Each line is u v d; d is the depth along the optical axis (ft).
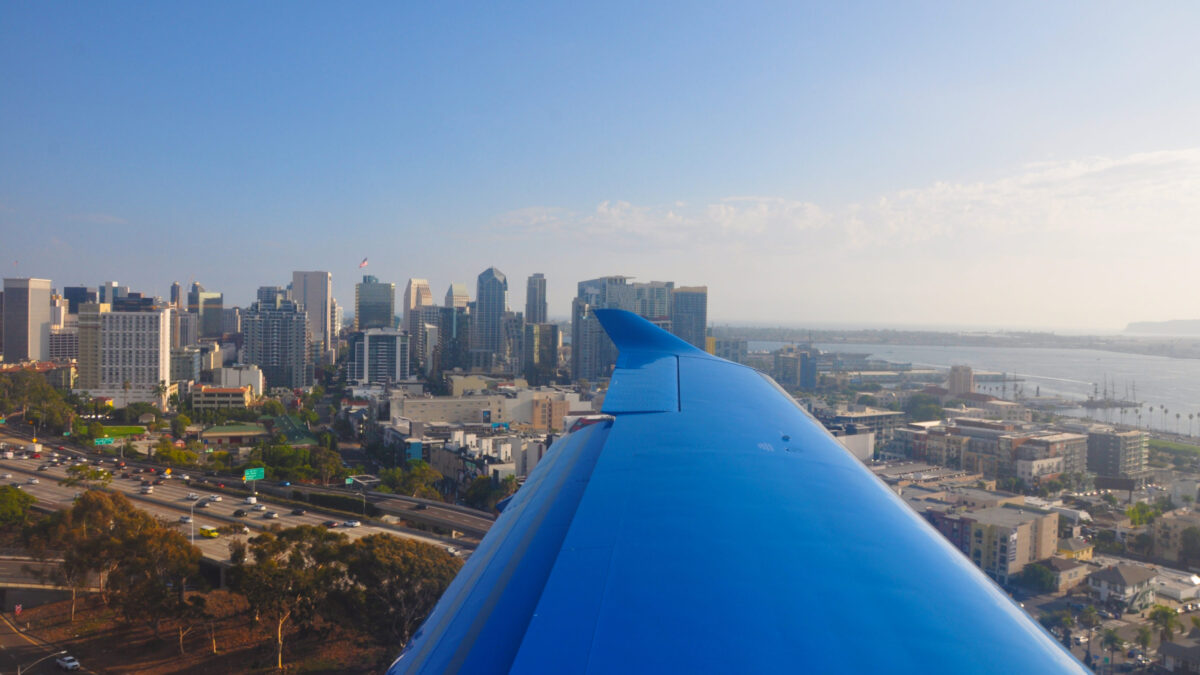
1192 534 299.99
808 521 16.35
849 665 10.22
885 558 14.53
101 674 164.14
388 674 16.44
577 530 16.02
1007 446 501.56
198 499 331.77
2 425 604.08
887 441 630.74
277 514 308.60
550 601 12.64
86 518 212.64
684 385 35.27
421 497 379.96
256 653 173.47
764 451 22.79
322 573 171.83
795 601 12.29
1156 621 220.43
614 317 50.67
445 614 18.08
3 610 204.23
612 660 10.46
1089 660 199.11
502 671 12.89
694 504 17.35
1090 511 392.06
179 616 178.09
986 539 278.05
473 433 561.02
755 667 10.13
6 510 273.54
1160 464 590.96
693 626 11.41
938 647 10.87
